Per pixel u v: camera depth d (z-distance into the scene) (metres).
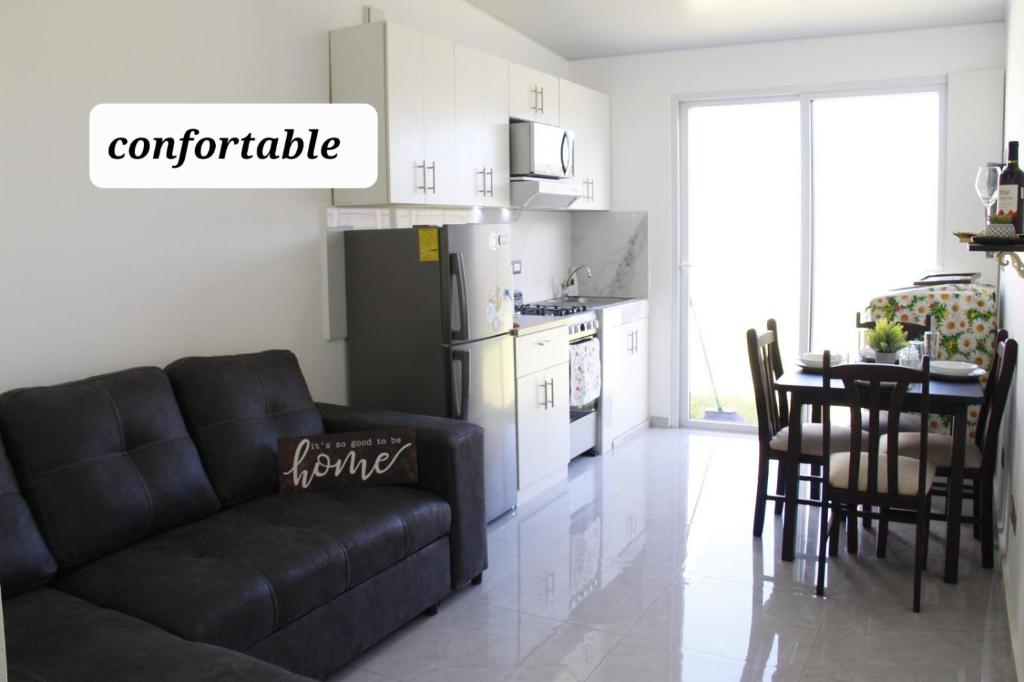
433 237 3.77
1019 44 3.70
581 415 5.27
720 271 6.11
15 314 2.68
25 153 2.68
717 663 2.76
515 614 3.14
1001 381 3.31
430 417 3.38
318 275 3.88
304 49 3.73
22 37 2.65
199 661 1.88
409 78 3.84
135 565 2.38
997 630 2.96
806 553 3.74
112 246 2.97
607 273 6.32
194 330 3.30
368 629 2.71
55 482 2.37
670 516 4.26
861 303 5.74
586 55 6.11
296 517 2.76
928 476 3.26
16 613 2.11
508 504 4.27
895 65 5.41
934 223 5.50
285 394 3.25
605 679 2.66
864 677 2.66
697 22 5.16
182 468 2.71
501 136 4.62
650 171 6.11
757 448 5.61
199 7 3.23
